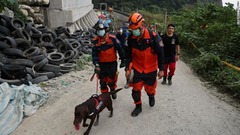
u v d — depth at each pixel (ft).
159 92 22.49
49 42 34.91
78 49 36.52
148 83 17.19
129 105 19.57
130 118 17.46
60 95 21.93
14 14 40.09
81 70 30.50
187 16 53.01
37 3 49.24
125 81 26.14
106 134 15.55
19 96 18.97
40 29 36.88
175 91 22.86
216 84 25.30
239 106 20.02
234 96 21.86
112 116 17.70
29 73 25.29
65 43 34.17
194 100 20.74
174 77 27.84
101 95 16.11
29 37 32.35
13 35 31.04
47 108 19.33
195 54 39.93
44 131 16.12
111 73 18.33
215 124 16.76
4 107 17.54
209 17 44.11
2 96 18.54
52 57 30.76
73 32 54.75
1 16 31.81
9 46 27.71
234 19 39.14
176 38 23.12
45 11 51.93
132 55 16.74
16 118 17.17
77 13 61.41
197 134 15.58
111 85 19.13
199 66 29.32
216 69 27.68
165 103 19.98
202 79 27.58
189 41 41.73
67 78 26.81
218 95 22.40
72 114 18.29
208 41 37.93
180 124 16.70
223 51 31.45
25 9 45.65
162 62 16.40
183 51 43.16
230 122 17.12
